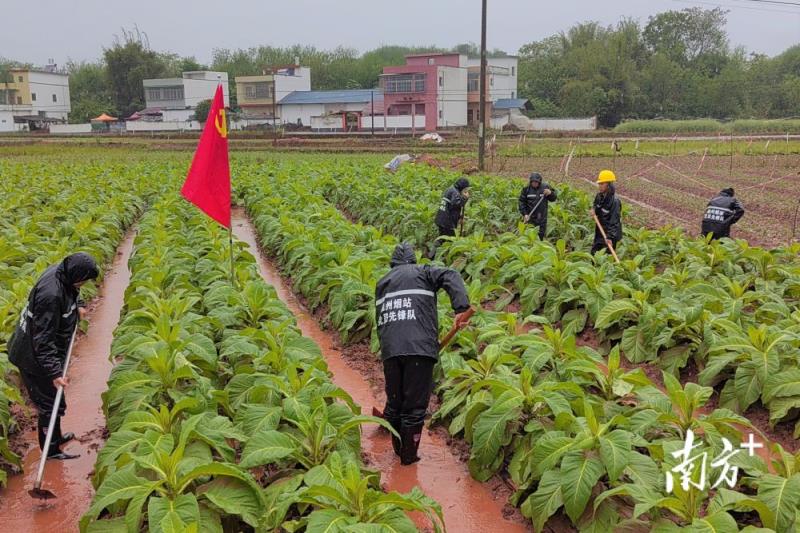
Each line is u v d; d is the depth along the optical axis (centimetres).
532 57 10000
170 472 484
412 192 1950
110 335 1005
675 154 4241
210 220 1459
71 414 744
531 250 1080
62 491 593
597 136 5897
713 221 1246
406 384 618
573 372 652
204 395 614
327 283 1067
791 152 4172
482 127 3081
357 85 10006
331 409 596
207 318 766
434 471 623
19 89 8844
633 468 497
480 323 820
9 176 2403
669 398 584
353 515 466
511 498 565
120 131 7331
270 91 7744
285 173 2573
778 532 451
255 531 480
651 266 1055
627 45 8538
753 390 684
